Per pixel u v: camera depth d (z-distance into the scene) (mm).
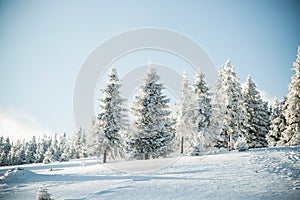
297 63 31953
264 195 9789
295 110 31062
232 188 10953
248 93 38500
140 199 10039
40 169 23297
